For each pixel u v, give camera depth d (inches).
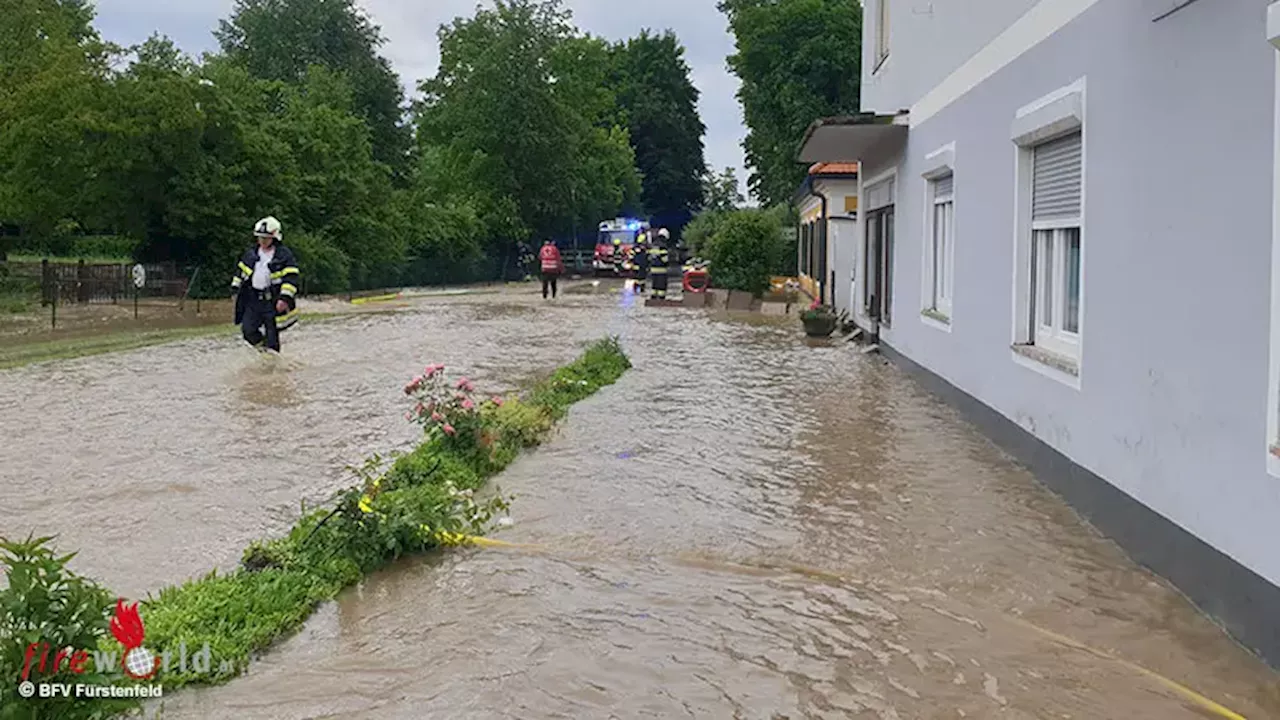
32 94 1112.8
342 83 1766.7
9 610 137.8
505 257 2128.4
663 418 400.8
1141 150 237.6
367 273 1509.6
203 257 1245.1
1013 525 258.8
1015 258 339.0
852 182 933.8
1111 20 256.1
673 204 3107.8
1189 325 211.8
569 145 2201.0
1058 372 292.5
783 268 1307.8
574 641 185.8
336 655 180.1
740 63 1556.3
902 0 564.7
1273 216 179.6
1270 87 181.3
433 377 327.6
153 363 565.3
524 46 2138.3
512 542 243.4
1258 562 183.5
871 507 274.1
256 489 288.8
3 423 384.2
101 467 313.0
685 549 238.5
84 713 142.8
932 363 475.8
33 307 994.7
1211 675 174.4
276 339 583.8
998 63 363.6
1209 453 202.2
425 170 2284.7
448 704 161.5
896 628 192.7
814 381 508.4
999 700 163.9
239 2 2289.6
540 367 556.1
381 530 226.8
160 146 1154.0
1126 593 212.1
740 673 173.2
